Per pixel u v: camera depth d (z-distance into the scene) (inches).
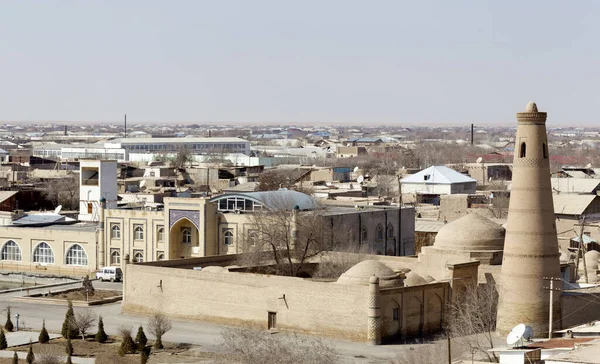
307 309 3383.4
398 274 3368.6
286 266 3919.8
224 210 4537.4
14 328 3535.9
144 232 4734.3
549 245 3034.0
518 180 3046.3
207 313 3614.7
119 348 3240.7
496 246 3592.5
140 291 3777.1
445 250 3599.9
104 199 4891.7
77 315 3528.5
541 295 3014.3
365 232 4584.2
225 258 4087.1
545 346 2272.4
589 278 3715.6
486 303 3196.4
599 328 2630.4
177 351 3201.3
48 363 2982.3
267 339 3002.0
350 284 3304.6
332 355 2906.0
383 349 3181.6
